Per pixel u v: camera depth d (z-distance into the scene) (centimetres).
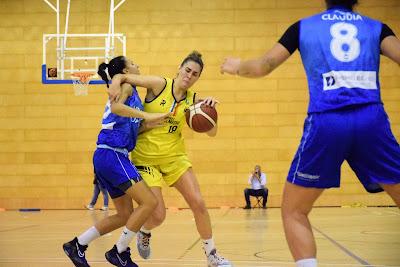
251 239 877
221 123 1869
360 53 388
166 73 1884
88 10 1889
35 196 1878
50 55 1888
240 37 1878
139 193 545
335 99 378
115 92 538
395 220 1246
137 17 1891
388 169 387
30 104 1889
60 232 1048
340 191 1848
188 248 770
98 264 619
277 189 1856
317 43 388
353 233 961
